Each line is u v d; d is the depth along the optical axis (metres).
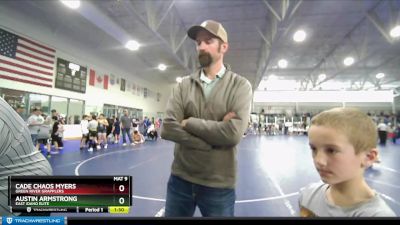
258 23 10.34
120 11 9.16
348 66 13.74
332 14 9.44
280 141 15.45
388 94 22.78
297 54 14.56
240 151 10.28
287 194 4.27
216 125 1.29
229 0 8.51
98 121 10.25
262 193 4.33
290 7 6.87
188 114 1.43
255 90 24.09
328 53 14.30
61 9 9.19
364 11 9.06
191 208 1.39
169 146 11.34
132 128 12.99
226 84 1.40
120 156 8.17
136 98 18.75
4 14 8.64
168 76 21.55
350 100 23.52
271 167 6.77
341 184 0.85
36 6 8.89
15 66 9.08
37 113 7.70
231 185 1.34
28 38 9.59
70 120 12.02
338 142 0.74
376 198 0.82
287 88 24.92
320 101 24.27
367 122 0.77
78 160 7.21
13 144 0.98
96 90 13.91
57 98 11.19
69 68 11.78
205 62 1.42
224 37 1.43
